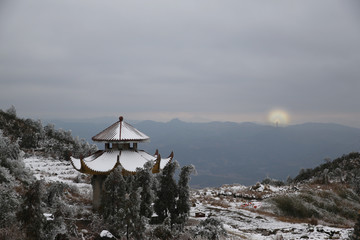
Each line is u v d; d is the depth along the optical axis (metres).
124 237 14.05
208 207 31.02
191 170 19.61
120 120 23.12
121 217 13.25
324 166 79.62
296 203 35.91
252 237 19.83
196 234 16.33
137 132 23.14
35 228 11.49
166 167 19.52
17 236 11.98
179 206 19.23
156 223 18.88
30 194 11.74
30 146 72.50
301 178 77.56
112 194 15.81
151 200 16.89
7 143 27.12
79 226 15.21
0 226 12.59
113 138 21.70
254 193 42.81
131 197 13.31
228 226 23.22
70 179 45.38
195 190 46.50
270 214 31.48
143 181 16.95
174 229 16.16
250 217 27.80
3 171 19.73
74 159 21.84
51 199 15.98
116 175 16.02
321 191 43.38
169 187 19.25
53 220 12.23
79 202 23.17
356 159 76.12
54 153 70.31
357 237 12.38
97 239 13.67
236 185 54.03
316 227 22.78
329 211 37.56
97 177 20.53
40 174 45.59
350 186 51.25
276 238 19.56
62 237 12.73
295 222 27.30
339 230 21.62
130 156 21.78
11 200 13.54
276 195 38.91
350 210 39.03
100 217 16.55
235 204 35.66
